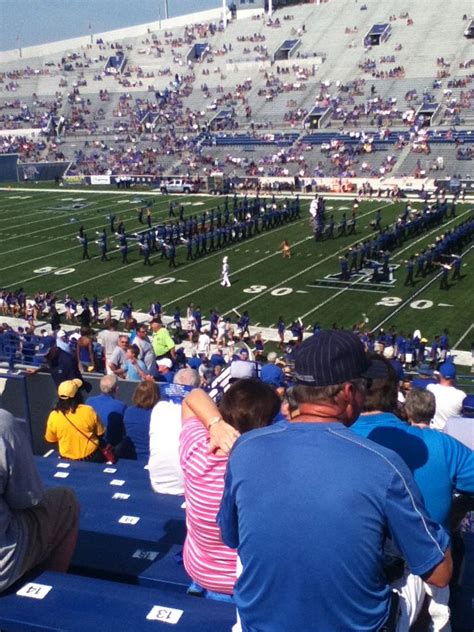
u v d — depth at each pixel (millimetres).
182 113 77438
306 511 2215
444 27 76188
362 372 2490
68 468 6066
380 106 68750
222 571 3359
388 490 2219
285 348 24578
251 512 2289
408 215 41469
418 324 27125
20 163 71562
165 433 5156
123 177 65750
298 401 2502
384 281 32438
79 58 91000
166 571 3859
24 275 36344
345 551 2195
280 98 75000
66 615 2912
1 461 2949
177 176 66000
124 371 11469
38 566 3309
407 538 2248
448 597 3232
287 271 34906
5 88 87438
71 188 65938
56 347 9070
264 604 2295
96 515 4809
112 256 39156
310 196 56969
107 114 80938
